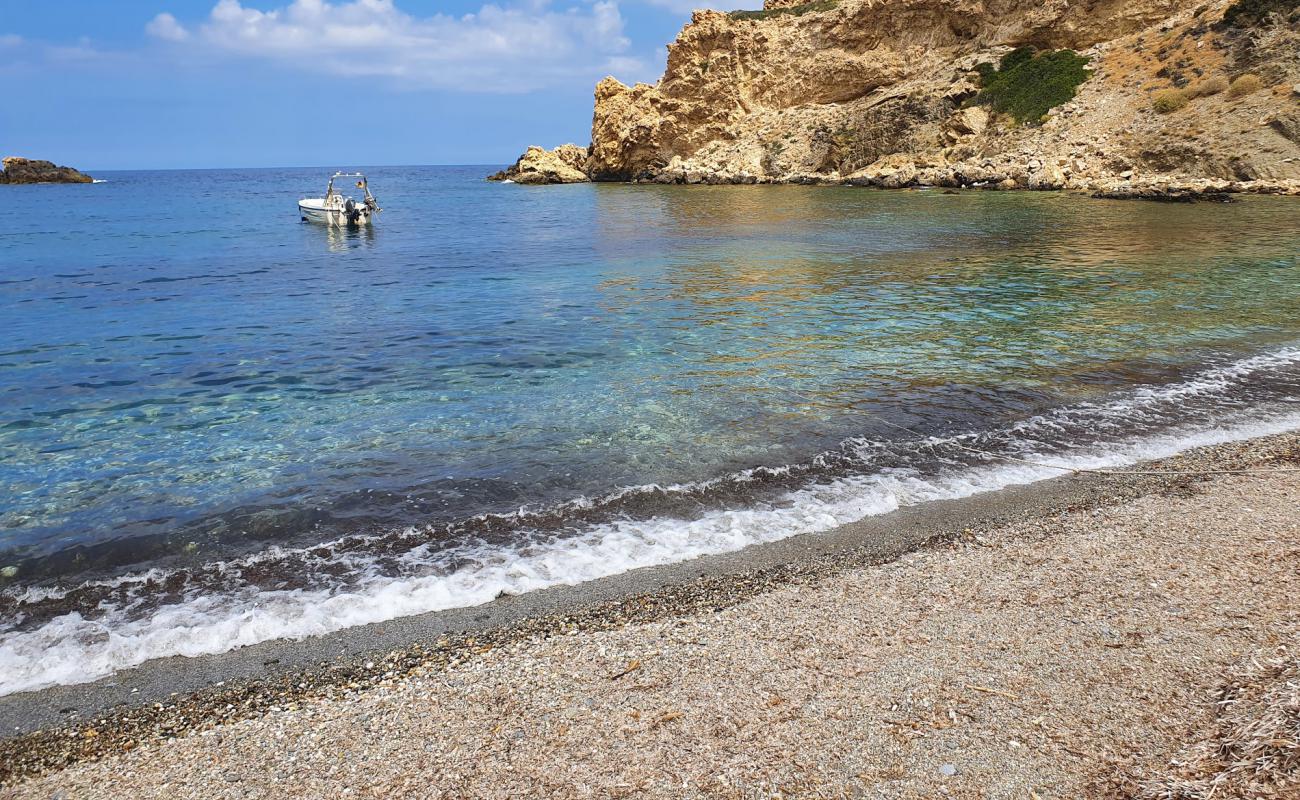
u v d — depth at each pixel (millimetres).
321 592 6141
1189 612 5125
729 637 5113
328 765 4012
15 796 3918
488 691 4629
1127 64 55969
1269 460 8250
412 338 15000
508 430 9812
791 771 3791
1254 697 4051
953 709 4215
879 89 71500
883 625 5176
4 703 4797
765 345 13969
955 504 7480
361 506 7730
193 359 13523
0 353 13945
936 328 14992
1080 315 15711
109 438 9719
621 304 18297
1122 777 3629
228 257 28844
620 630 5309
